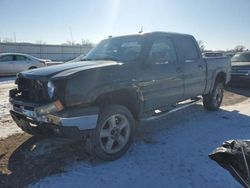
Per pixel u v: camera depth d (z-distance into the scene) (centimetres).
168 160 375
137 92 402
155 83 438
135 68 404
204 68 587
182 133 494
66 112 323
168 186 307
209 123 559
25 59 1734
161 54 449
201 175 331
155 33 464
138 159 380
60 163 366
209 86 620
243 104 760
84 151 405
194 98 605
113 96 387
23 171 345
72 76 332
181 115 630
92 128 345
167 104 484
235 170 200
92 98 342
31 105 344
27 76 363
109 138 374
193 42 573
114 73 371
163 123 562
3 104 757
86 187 307
